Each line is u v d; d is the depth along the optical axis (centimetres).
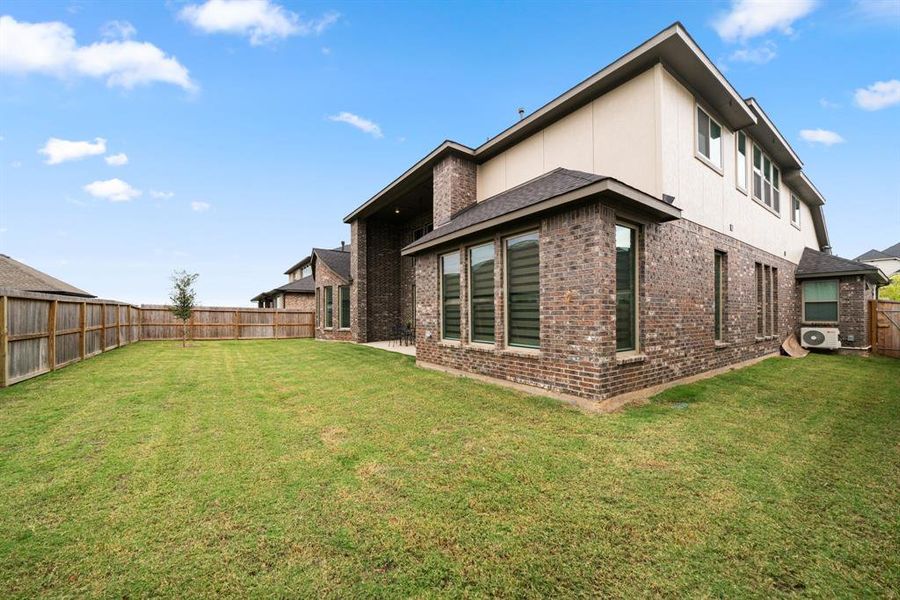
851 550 241
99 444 418
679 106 712
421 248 909
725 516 278
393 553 239
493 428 470
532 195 682
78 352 998
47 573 222
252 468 360
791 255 1277
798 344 1226
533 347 658
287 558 235
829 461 370
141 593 207
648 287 618
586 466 362
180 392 663
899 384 700
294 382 752
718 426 468
